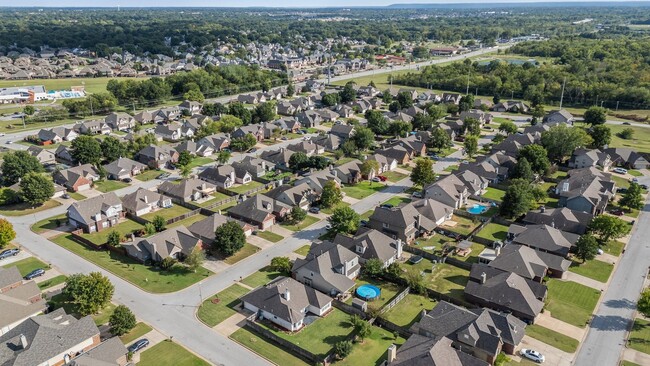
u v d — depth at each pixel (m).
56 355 61.47
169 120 198.38
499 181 133.62
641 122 198.88
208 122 181.38
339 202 117.06
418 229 100.81
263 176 135.25
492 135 181.50
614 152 147.38
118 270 86.12
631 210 112.94
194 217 109.19
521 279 77.75
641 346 67.31
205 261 89.69
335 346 65.19
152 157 141.38
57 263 88.25
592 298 78.56
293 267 84.00
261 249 94.69
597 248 89.12
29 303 72.69
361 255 88.31
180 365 62.78
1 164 132.00
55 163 143.88
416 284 80.06
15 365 57.72
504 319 67.44
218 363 63.56
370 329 68.12
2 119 193.75
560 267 84.12
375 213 101.38
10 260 88.69
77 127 174.50
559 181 131.62
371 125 175.25
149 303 76.44
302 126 192.50
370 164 132.12
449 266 89.31
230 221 93.44
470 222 107.62
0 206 112.94
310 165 135.62
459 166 136.75
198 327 70.81
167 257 87.25
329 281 79.38
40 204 114.38
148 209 110.88
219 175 126.75
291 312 70.25
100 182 129.88
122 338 67.62
